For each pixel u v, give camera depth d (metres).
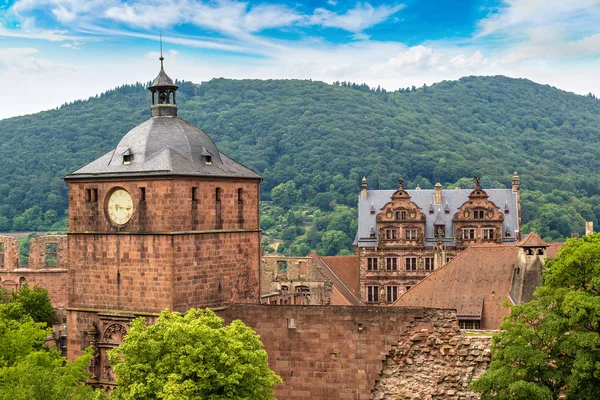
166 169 57.03
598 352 51.12
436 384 57.25
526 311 53.94
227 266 61.12
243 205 63.19
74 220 60.88
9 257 144.62
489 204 144.50
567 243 57.53
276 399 59.59
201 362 48.50
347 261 145.88
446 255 143.50
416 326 57.78
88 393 52.88
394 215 146.25
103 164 61.06
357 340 58.38
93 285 59.91
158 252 57.12
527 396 50.97
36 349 63.81
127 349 49.28
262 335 59.94
